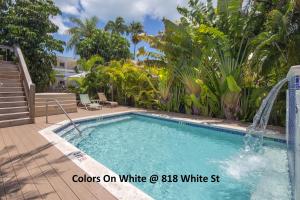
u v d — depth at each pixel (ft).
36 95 32.30
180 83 42.60
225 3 33.83
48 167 12.94
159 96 46.47
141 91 49.42
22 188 10.39
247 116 32.76
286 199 11.85
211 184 14.25
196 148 22.75
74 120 30.01
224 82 33.40
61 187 10.50
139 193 10.02
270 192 12.71
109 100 60.39
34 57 43.47
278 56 27.78
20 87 30.35
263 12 31.63
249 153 20.63
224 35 31.40
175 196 12.78
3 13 42.57
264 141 22.97
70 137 25.43
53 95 35.06
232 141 25.50
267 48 29.01
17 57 35.88
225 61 33.04
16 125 25.00
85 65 57.52
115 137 27.25
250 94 32.71
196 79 35.45
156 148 22.68
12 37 40.70
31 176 11.71
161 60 43.21
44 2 45.32
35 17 43.16
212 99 35.83
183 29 36.63
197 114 39.14
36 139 19.08
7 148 16.53
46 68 46.09
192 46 36.83
